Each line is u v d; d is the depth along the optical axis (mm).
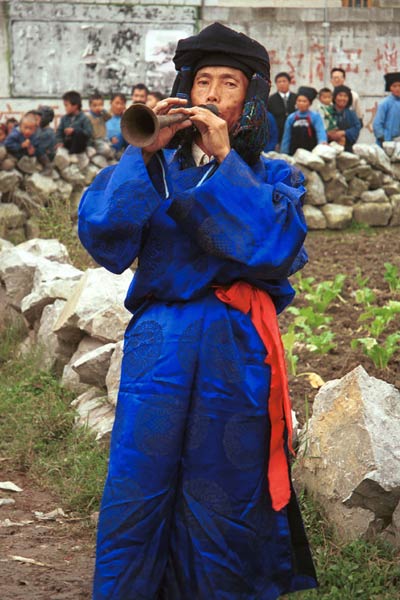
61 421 6078
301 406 6035
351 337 7742
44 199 12906
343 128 15242
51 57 19578
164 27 19750
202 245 3242
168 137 3266
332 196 14359
